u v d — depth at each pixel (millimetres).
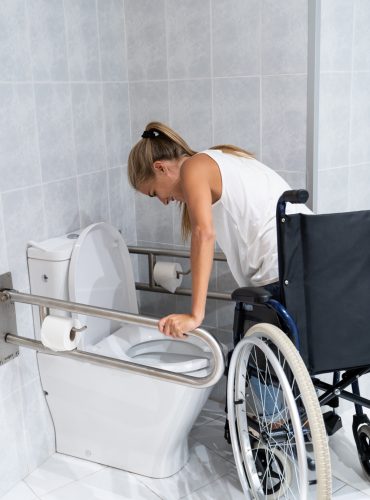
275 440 1787
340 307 1690
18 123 2021
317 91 2139
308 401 1479
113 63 2467
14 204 2037
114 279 2328
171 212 2598
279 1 2133
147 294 2760
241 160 1836
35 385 2211
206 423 2477
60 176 2238
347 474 2119
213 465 2193
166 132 1862
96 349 2139
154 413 2051
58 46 2168
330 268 1662
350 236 1655
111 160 2512
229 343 2594
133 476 2160
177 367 1992
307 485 1507
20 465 2158
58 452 2334
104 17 2391
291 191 1577
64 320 1854
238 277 1955
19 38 1994
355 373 1833
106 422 2172
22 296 1958
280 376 1552
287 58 2166
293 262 1646
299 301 1673
